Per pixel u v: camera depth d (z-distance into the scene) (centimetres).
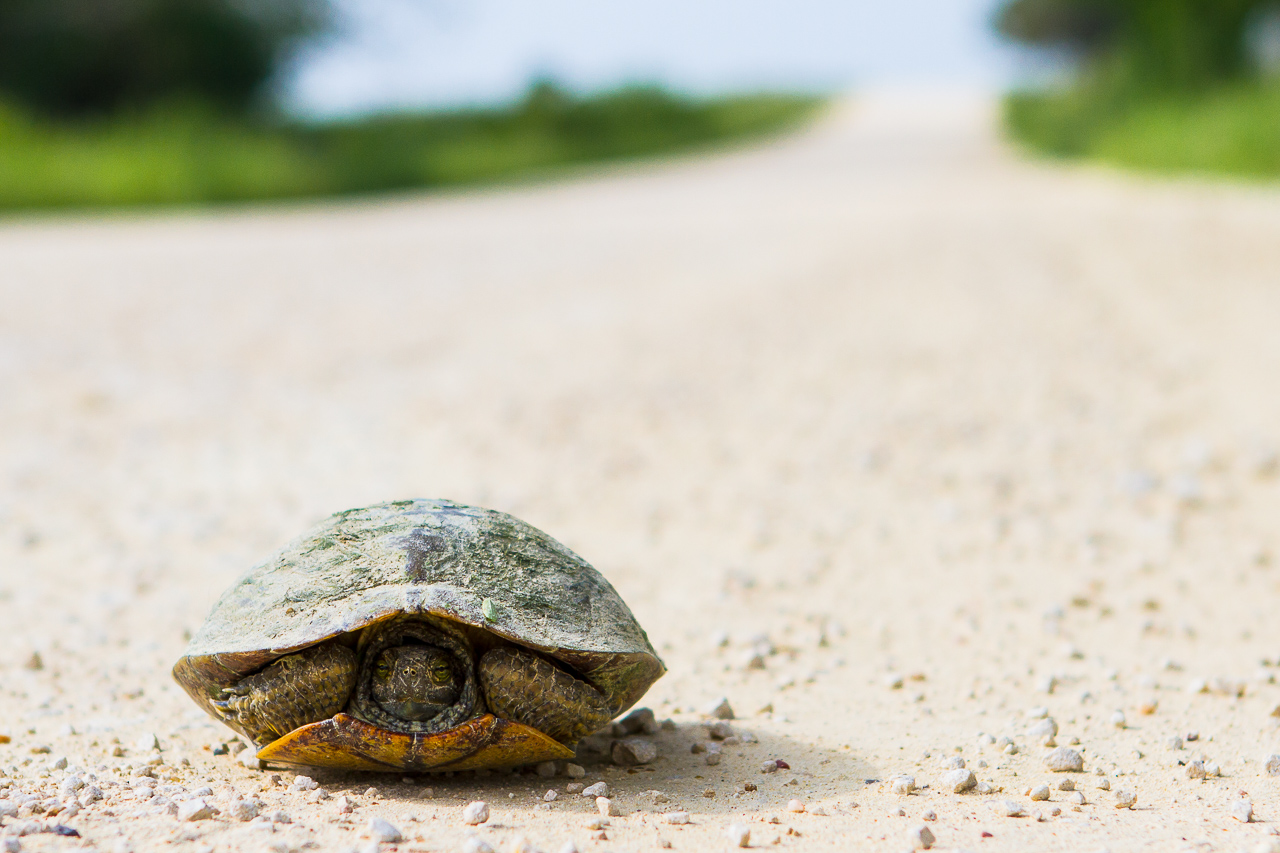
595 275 320
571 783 89
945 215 414
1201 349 201
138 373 206
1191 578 117
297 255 368
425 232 436
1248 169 501
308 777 89
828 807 87
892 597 116
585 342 234
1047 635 109
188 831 83
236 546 126
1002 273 291
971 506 136
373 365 214
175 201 586
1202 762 90
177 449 163
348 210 564
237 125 787
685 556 125
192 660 86
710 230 413
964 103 1461
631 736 96
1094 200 431
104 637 108
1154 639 107
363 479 150
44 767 90
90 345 228
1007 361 205
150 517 135
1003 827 84
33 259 348
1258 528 125
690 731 96
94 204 562
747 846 83
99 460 158
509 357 221
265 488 146
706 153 945
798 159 845
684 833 84
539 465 156
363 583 87
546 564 90
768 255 345
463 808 86
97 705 98
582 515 137
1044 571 119
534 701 87
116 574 120
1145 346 208
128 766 90
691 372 209
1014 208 422
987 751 93
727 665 105
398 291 297
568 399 190
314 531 91
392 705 86
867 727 96
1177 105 661
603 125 1004
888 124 1205
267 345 231
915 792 88
